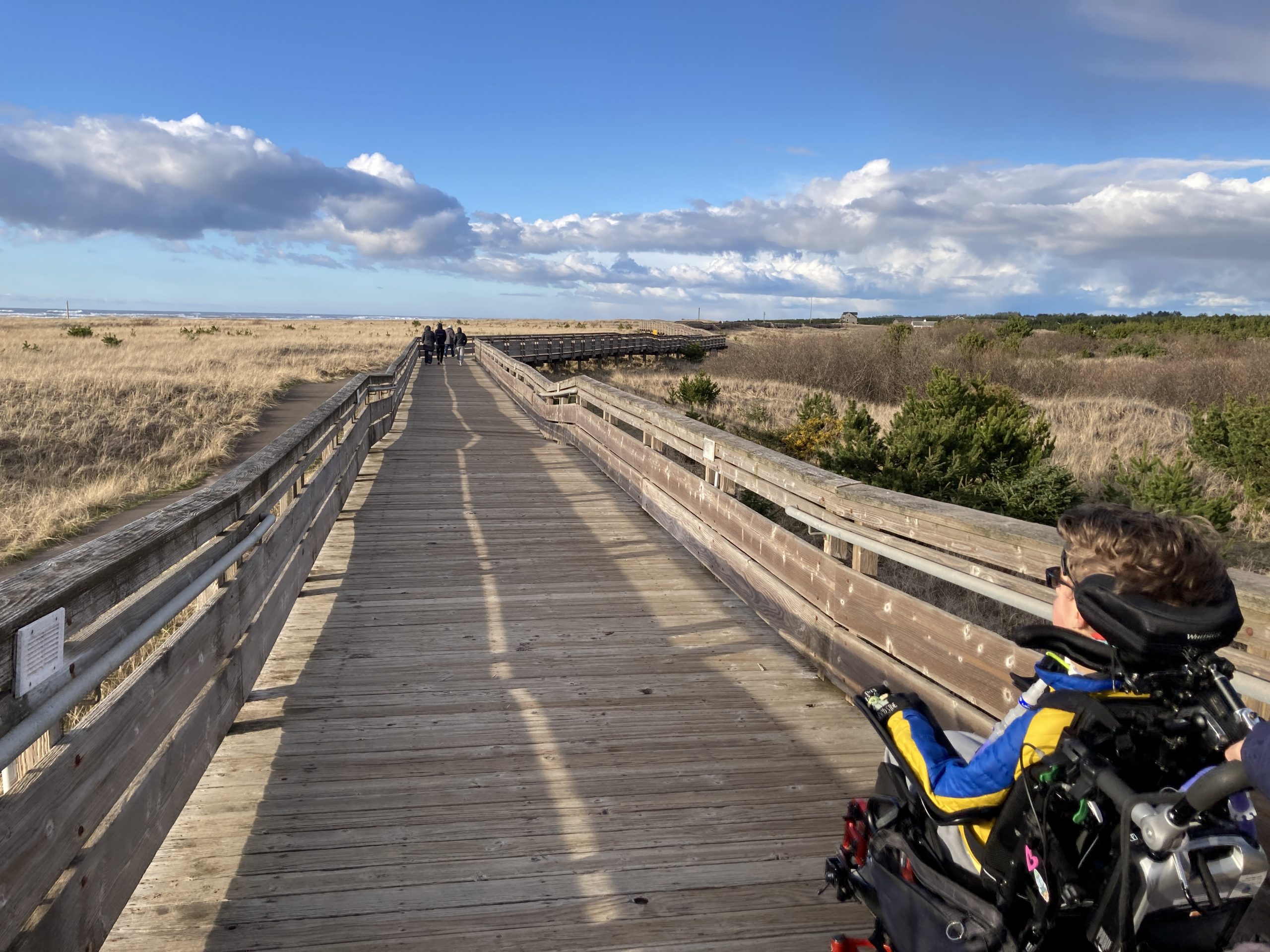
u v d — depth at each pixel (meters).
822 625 4.61
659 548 7.27
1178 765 1.47
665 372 41.97
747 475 5.86
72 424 16.34
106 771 2.30
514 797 3.42
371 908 2.73
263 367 28.27
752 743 3.91
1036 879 1.55
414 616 5.52
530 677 4.61
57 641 2.01
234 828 3.15
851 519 4.34
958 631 3.47
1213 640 1.42
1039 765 1.54
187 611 6.60
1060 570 1.78
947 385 15.27
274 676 4.55
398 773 3.58
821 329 115.62
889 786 2.18
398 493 9.44
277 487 4.87
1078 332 52.69
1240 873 1.42
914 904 1.81
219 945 2.54
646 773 3.63
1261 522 12.19
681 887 2.88
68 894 2.06
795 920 2.73
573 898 2.81
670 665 4.80
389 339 51.06
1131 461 11.02
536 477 10.49
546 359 38.03
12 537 10.48
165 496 12.99
